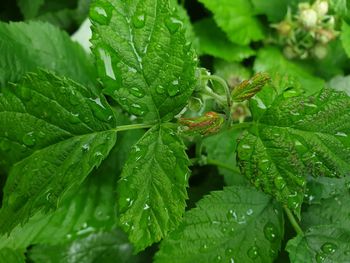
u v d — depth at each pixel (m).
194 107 0.20
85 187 0.26
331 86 0.31
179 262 0.22
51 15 0.34
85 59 0.29
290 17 0.30
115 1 0.19
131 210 0.19
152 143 0.20
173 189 0.19
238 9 0.32
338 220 0.24
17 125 0.20
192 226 0.23
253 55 0.32
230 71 0.31
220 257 0.22
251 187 0.23
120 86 0.19
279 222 0.23
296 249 0.22
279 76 0.23
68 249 0.27
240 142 0.20
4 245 0.24
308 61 0.32
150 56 0.19
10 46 0.26
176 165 0.19
